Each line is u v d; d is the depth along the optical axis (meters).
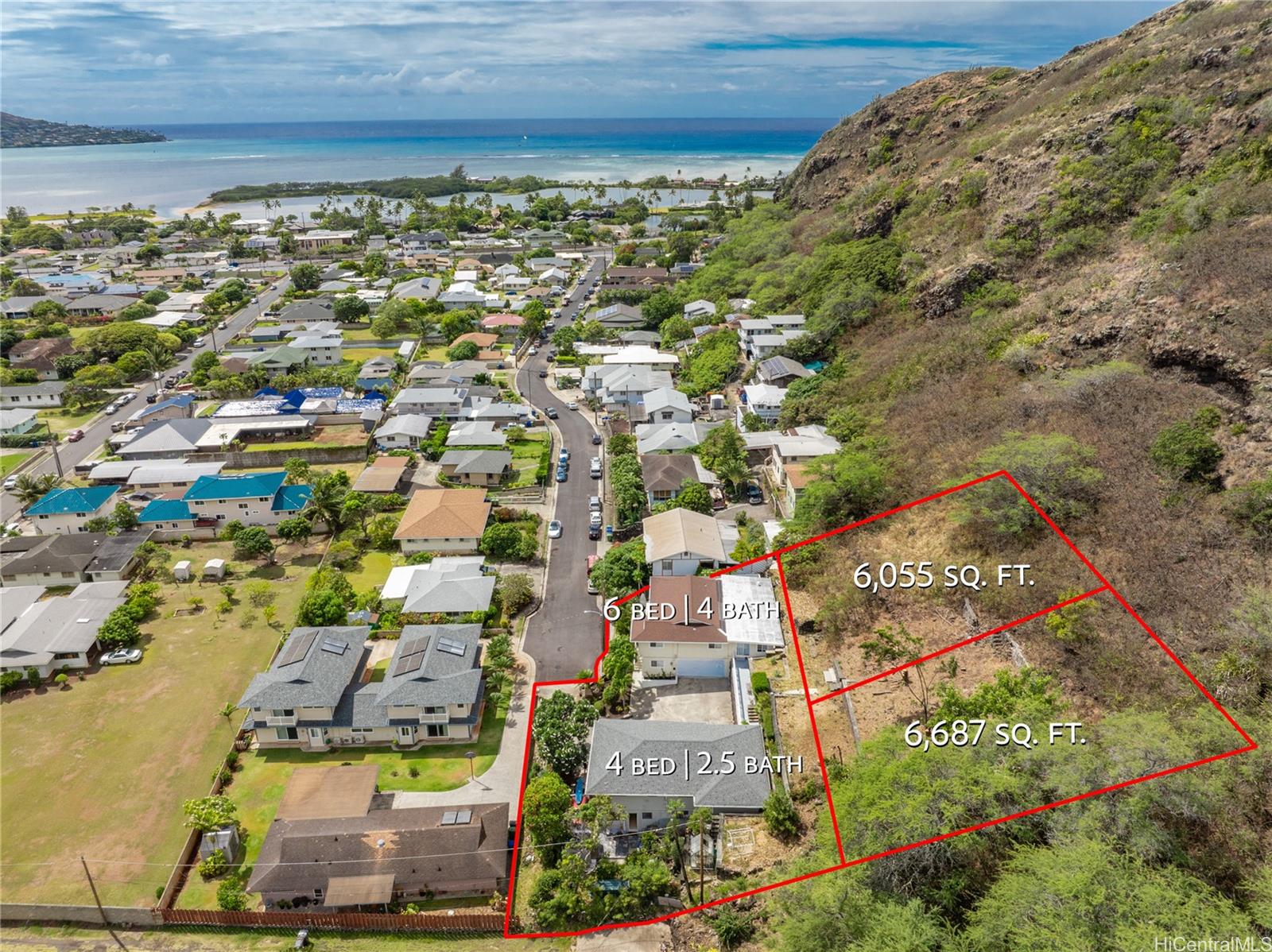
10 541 62.59
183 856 37.25
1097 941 26.59
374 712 44.16
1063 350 59.72
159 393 97.62
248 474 72.69
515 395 95.38
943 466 54.66
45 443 84.06
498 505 69.31
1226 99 70.88
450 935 34.50
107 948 34.19
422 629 49.31
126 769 42.66
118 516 65.12
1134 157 73.25
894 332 83.06
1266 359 45.88
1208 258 54.50
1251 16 80.75
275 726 43.75
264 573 61.19
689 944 33.59
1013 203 81.56
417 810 38.44
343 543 63.34
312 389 94.56
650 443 76.25
